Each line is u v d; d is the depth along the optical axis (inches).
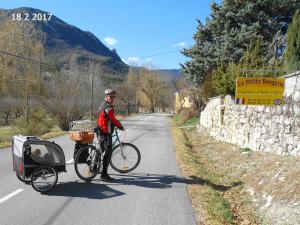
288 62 485.4
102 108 355.6
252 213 285.3
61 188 327.6
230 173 418.0
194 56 1087.6
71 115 1096.2
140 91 3878.0
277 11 978.1
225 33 986.7
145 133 976.9
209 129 868.6
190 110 1582.2
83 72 1911.9
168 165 451.2
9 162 460.4
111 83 3651.6
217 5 1018.1
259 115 485.1
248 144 524.7
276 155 416.8
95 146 359.3
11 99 1537.9
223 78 684.1
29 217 252.4
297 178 295.3
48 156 311.1
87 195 307.0
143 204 285.6
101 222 245.4
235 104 604.4
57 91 1148.5
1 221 244.1
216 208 278.5
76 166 347.3
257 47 689.0
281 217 256.7
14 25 1625.2
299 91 381.1
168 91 4023.1
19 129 906.1
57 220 247.4
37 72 1585.9
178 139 800.3
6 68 1574.8
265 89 448.5
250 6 948.0
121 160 394.3
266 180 328.2
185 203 289.9
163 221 249.1
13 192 312.3
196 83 1163.9
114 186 337.7
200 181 366.9
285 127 403.5
